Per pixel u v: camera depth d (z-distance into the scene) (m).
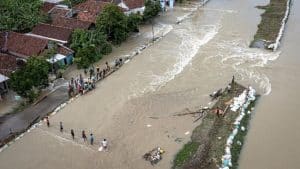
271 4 85.94
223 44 66.06
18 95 50.38
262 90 51.44
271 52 62.50
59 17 69.56
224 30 72.25
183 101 49.06
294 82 53.19
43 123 45.72
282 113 46.28
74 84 53.91
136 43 67.94
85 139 42.47
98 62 60.94
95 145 41.62
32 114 47.56
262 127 43.81
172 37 69.75
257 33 70.06
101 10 72.62
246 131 43.16
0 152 41.41
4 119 46.72
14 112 48.12
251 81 53.66
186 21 77.62
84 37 61.62
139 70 57.84
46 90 52.81
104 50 63.22
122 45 67.31
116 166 38.50
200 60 60.47
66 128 44.72
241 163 38.38
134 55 62.75
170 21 77.88
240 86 51.53
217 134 42.06
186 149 40.00
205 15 80.75
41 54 58.22
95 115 46.97
